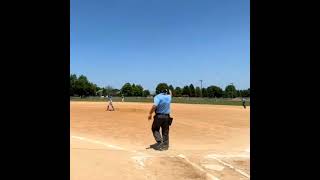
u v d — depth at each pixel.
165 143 9.82
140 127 16.36
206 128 16.80
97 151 8.65
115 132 14.09
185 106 51.56
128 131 14.58
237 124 19.22
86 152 8.35
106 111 31.66
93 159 7.57
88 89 110.25
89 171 6.50
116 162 7.50
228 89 119.94
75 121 19.50
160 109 9.73
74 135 12.62
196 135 13.91
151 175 6.68
